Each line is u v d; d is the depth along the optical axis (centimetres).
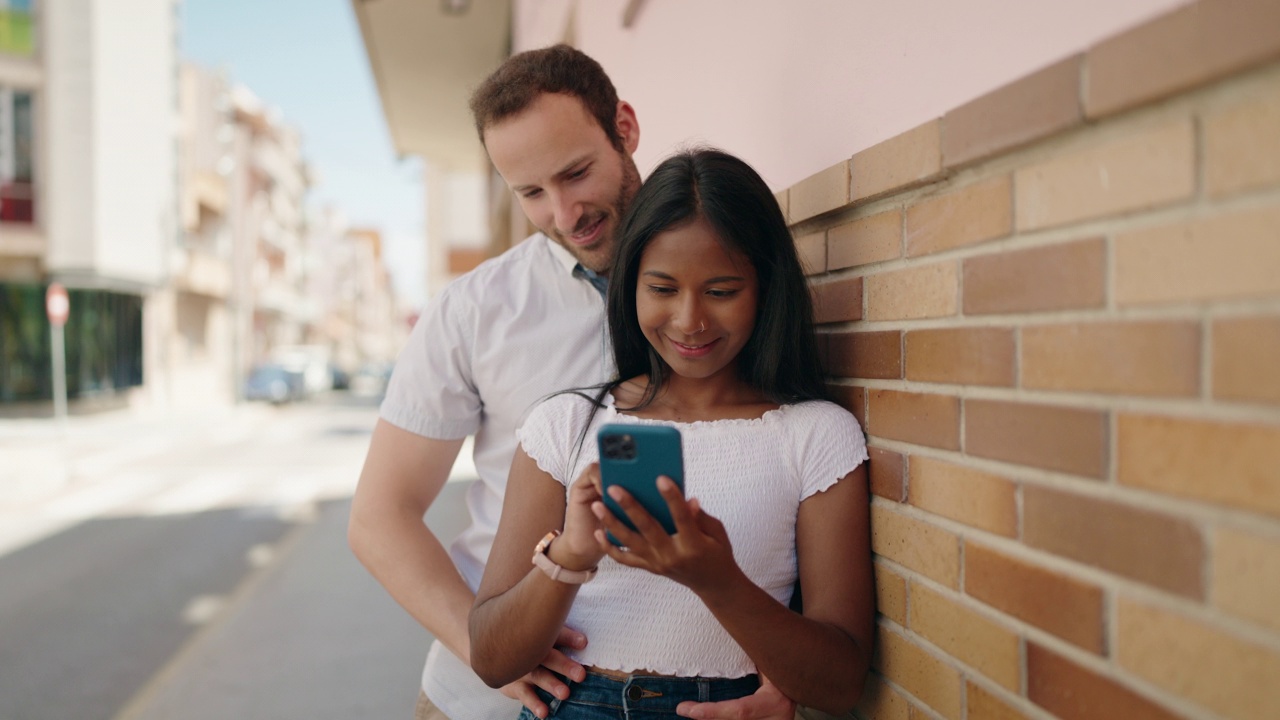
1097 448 78
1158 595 71
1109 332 76
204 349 2527
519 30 688
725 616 96
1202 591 67
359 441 1366
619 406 121
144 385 1945
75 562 570
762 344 120
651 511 90
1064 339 81
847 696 107
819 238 136
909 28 108
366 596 486
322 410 2155
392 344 9162
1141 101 70
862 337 122
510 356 146
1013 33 87
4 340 1605
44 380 1647
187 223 2108
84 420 1631
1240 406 64
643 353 126
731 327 113
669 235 111
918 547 108
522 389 146
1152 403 71
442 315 149
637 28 279
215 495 838
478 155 1393
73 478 952
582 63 142
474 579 152
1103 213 76
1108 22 74
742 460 113
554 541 101
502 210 966
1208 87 66
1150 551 72
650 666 112
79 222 1583
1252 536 63
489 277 150
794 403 121
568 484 116
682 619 112
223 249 2556
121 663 386
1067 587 82
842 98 127
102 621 445
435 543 145
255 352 3306
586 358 147
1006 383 90
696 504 89
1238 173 63
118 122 1655
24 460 1073
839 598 112
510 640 107
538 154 136
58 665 383
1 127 1530
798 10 145
